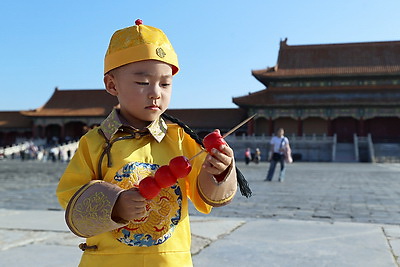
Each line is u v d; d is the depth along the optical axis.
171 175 2.35
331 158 68.38
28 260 5.59
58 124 88.94
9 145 94.88
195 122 80.19
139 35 2.72
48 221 8.62
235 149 71.56
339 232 7.52
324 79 76.31
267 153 69.94
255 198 14.30
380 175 29.61
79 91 92.25
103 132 2.91
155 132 2.91
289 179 24.50
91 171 2.85
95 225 2.44
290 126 79.75
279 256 5.84
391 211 11.17
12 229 7.71
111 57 2.78
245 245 6.46
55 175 28.25
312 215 10.45
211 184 2.69
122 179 2.76
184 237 2.89
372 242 6.73
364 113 73.31
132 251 2.70
